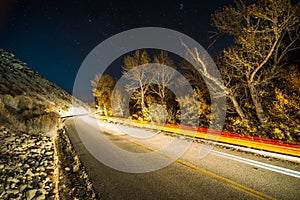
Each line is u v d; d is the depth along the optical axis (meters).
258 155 7.59
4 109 9.63
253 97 10.99
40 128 10.42
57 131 13.88
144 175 5.98
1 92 11.73
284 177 5.33
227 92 11.81
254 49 10.27
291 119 9.19
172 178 5.62
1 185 4.49
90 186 5.36
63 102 44.34
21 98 12.79
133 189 5.06
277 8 9.14
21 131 9.32
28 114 11.31
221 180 5.30
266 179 5.27
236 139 10.38
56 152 8.48
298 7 8.95
